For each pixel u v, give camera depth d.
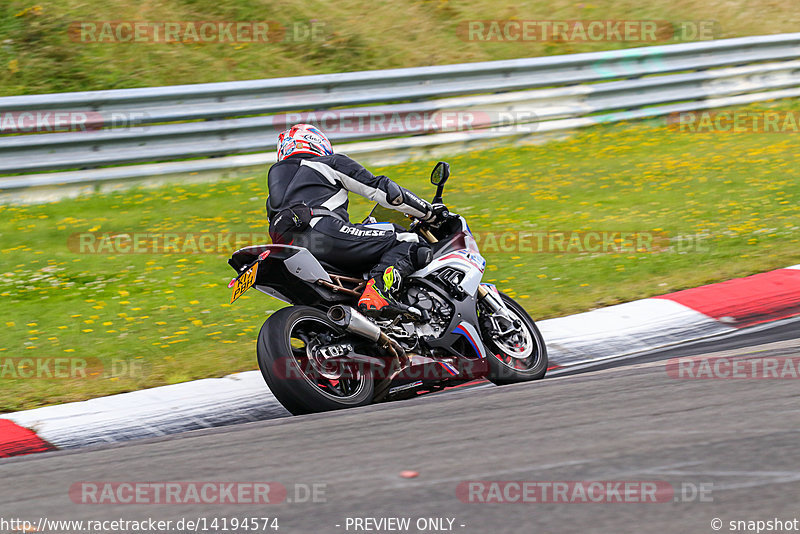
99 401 20.47
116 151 41.00
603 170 43.72
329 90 45.34
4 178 38.78
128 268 31.78
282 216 18.86
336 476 12.23
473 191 40.78
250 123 43.56
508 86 49.06
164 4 53.56
